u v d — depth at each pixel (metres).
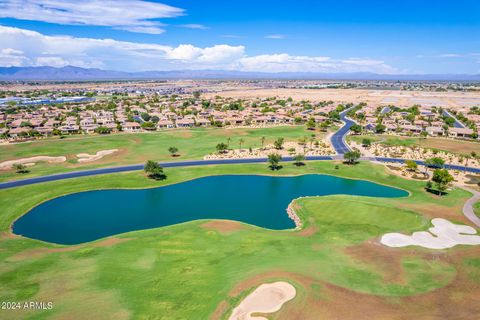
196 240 70.94
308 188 112.00
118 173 120.75
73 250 67.12
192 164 135.00
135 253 64.88
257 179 120.75
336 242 69.69
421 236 71.62
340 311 47.41
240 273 57.19
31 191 102.19
